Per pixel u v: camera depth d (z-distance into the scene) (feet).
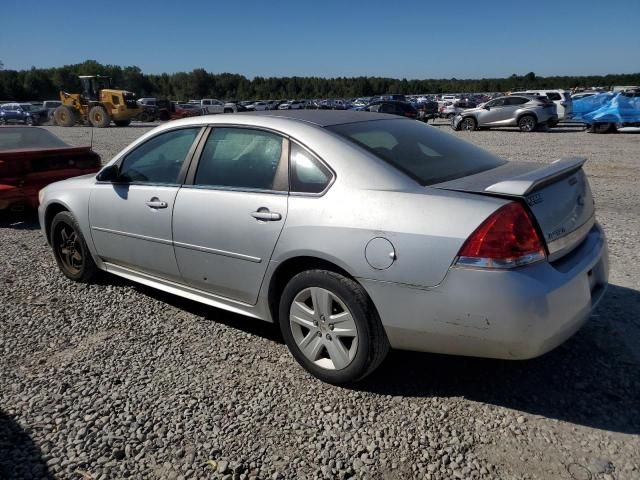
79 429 9.47
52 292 15.92
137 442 9.12
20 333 13.24
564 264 9.42
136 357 11.97
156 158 13.70
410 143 11.48
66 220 16.07
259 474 8.34
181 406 10.10
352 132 11.18
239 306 12.16
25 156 23.08
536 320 8.59
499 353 8.96
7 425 9.61
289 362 11.62
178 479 8.28
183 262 12.79
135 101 110.83
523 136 69.87
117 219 14.25
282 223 10.63
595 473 8.18
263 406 10.06
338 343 10.32
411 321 9.34
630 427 9.20
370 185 9.93
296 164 10.88
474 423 9.41
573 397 10.06
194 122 13.12
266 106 170.91
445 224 8.96
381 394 10.34
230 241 11.55
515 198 8.90
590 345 11.86
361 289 9.84
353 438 9.11
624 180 34.09
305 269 10.80
